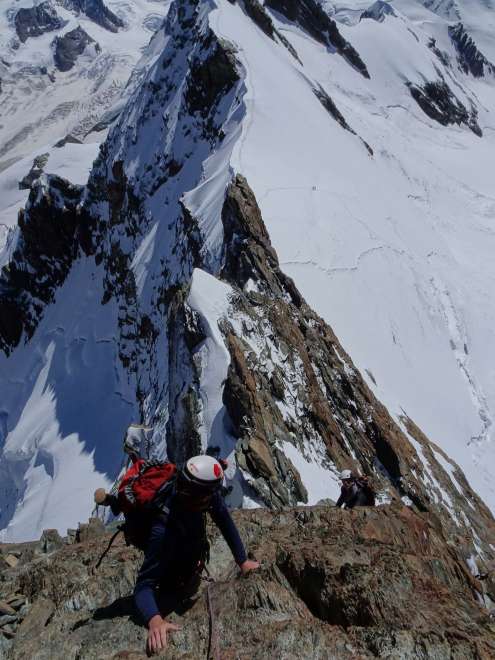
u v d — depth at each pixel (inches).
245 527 314.5
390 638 189.3
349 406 1120.2
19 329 3614.7
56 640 239.3
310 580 229.3
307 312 1328.7
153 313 2394.2
